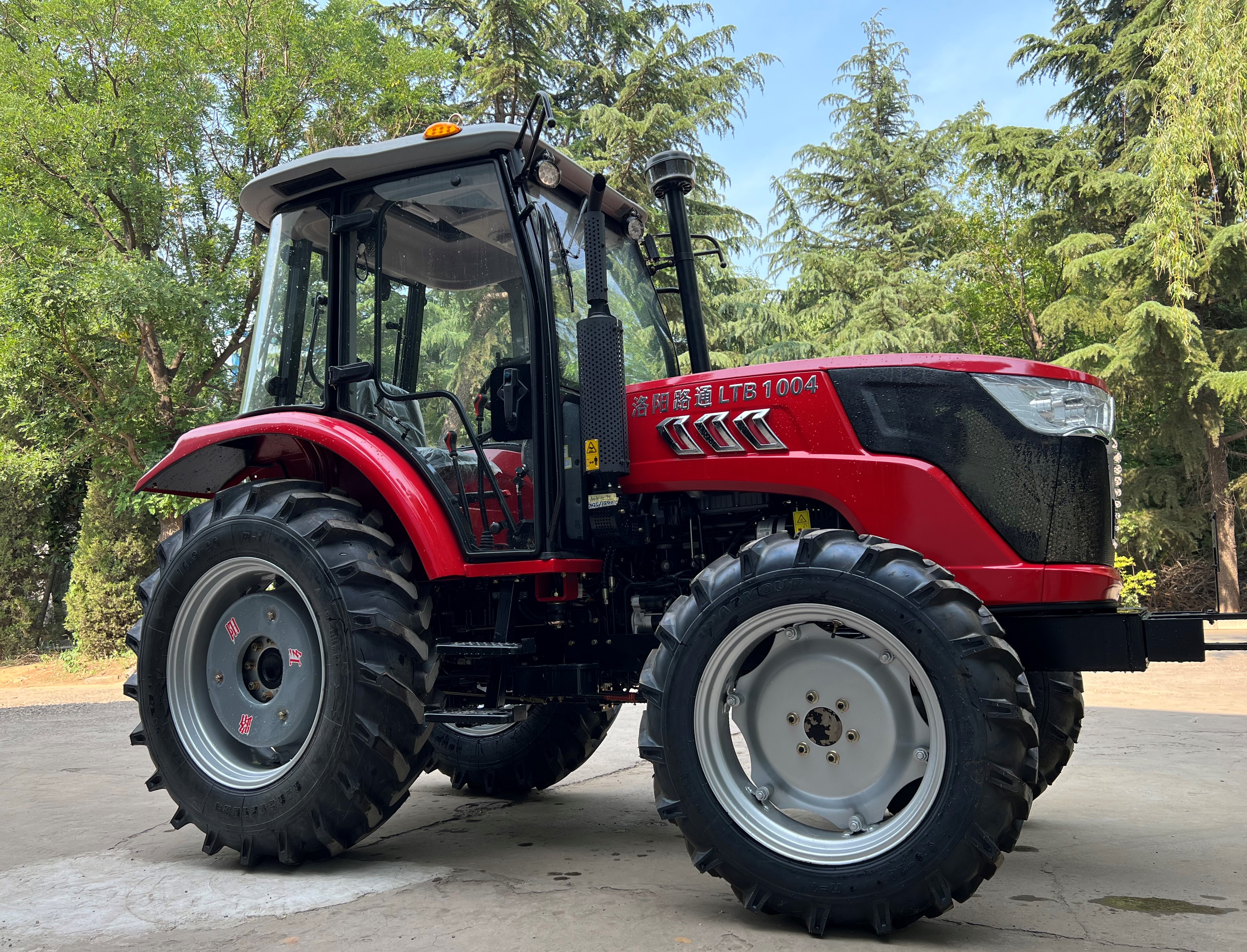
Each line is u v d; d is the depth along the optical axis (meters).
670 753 2.47
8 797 4.20
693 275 3.75
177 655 3.25
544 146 3.11
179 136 14.23
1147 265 16.75
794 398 2.82
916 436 2.66
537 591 3.08
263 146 14.48
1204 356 15.78
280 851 2.88
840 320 21.59
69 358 13.79
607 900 2.53
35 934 2.28
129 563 15.07
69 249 14.01
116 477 15.05
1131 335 16.08
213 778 3.07
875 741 2.38
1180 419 16.67
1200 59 14.72
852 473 2.69
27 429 15.00
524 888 2.66
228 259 14.91
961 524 2.57
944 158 26.59
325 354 3.46
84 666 14.47
